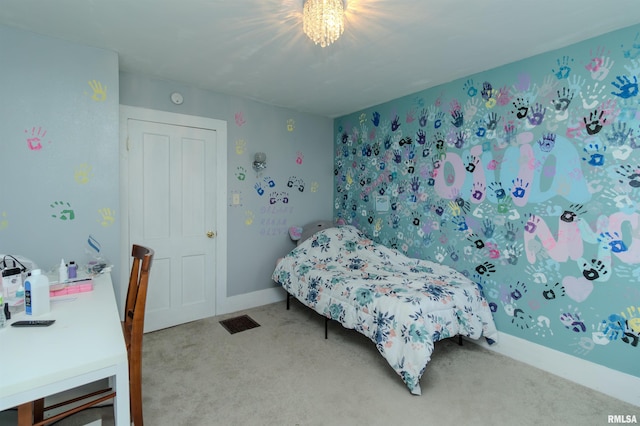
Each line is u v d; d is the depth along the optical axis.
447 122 2.77
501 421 1.70
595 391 1.97
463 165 2.66
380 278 2.63
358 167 3.70
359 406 1.82
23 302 1.39
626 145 1.85
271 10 1.72
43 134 2.00
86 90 2.13
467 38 2.01
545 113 2.18
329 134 4.02
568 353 2.10
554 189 2.14
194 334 2.77
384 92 3.04
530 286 2.28
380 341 2.08
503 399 1.89
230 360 2.33
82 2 1.66
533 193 2.25
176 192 2.92
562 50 2.10
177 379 2.08
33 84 1.96
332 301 2.56
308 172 3.84
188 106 2.92
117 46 2.14
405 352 1.95
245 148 3.30
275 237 3.59
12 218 1.93
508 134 2.37
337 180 3.99
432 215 2.91
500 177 2.43
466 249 2.65
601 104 1.93
